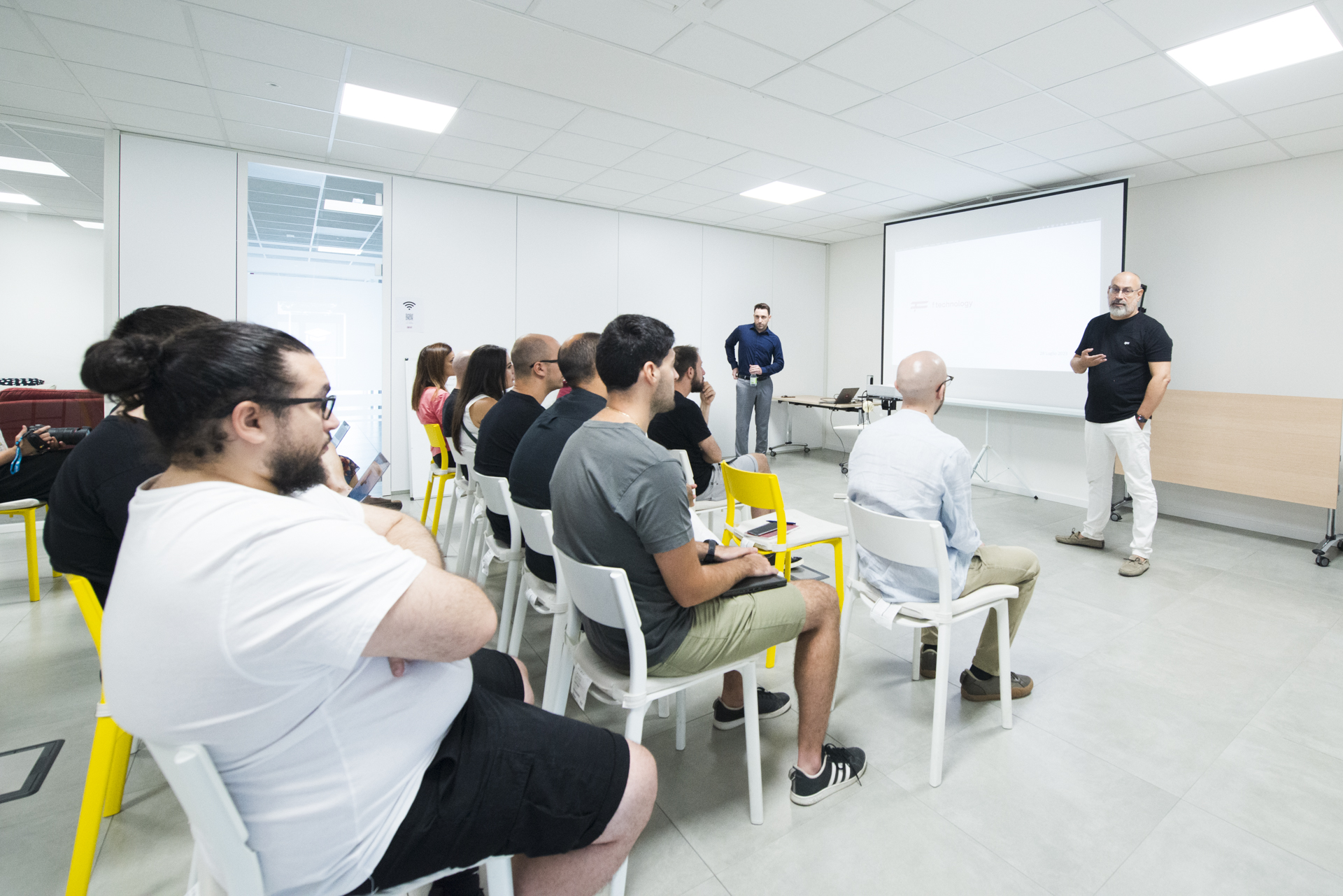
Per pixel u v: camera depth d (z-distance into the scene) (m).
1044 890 1.35
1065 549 3.81
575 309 5.78
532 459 1.82
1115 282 3.47
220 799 0.66
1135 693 2.14
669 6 2.53
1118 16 2.54
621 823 1.00
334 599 0.67
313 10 2.56
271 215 5.89
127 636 0.62
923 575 1.75
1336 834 1.51
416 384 3.93
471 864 0.88
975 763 1.78
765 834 1.50
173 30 2.71
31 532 2.77
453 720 0.89
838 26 2.66
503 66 3.04
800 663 1.59
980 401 5.45
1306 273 3.98
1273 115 3.40
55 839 1.45
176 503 0.65
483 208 5.24
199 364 0.67
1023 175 4.72
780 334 7.26
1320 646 2.49
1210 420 4.05
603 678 1.39
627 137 4.01
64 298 7.29
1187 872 1.40
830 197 5.46
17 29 2.71
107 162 3.94
